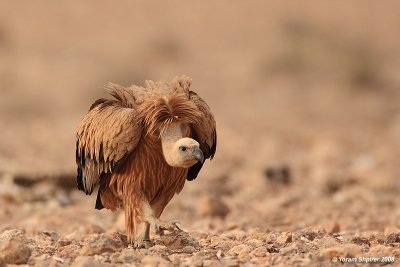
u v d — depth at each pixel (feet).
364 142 322.96
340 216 174.81
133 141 111.65
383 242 124.77
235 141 310.24
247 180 236.02
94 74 497.05
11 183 193.67
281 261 106.11
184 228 150.51
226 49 604.08
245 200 206.18
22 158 242.58
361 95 467.93
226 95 470.80
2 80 478.59
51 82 482.69
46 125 360.89
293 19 623.36
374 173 241.96
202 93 474.90
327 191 222.07
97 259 106.63
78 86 471.62
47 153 265.95
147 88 117.91
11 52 562.66
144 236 116.26
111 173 115.65
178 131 112.06
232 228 153.28
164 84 118.62
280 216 175.73
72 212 177.68
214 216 176.04
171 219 170.81
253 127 363.35
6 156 243.40
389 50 602.03
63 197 192.03
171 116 111.24
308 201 203.31
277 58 531.91
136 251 110.32
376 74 497.46
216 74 528.63
